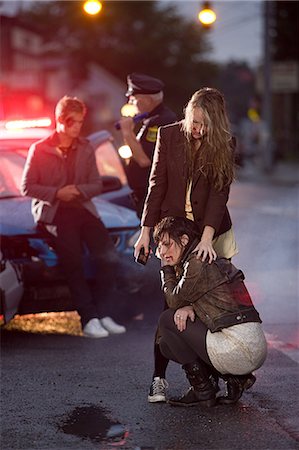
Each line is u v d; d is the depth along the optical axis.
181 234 10.67
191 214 11.11
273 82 74.31
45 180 14.91
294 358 13.25
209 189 10.95
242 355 10.44
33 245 14.77
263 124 73.88
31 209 15.39
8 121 18.03
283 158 99.44
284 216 34.53
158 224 10.84
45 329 15.71
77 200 14.74
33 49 114.25
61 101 15.00
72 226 14.81
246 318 10.50
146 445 9.71
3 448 9.65
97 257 15.05
